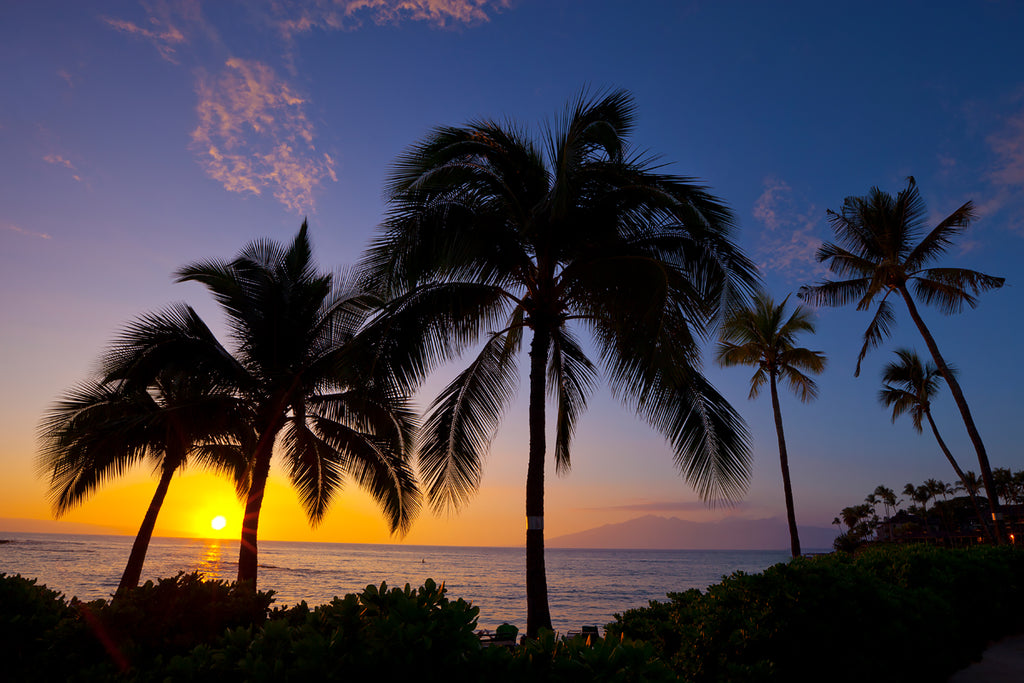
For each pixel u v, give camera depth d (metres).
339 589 42.72
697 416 9.24
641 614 5.14
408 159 9.09
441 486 9.88
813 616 4.62
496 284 9.75
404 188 8.93
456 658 2.15
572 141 8.32
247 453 15.23
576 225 9.32
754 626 4.32
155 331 12.78
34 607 3.76
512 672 2.14
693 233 8.52
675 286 8.30
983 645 8.05
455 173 9.02
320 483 15.59
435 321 8.99
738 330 24.05
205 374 13.42
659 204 8.71
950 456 30.58
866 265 21.22
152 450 14.91
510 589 50.66
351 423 14.45
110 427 12.76
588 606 38.22
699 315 8.38
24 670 3.46
